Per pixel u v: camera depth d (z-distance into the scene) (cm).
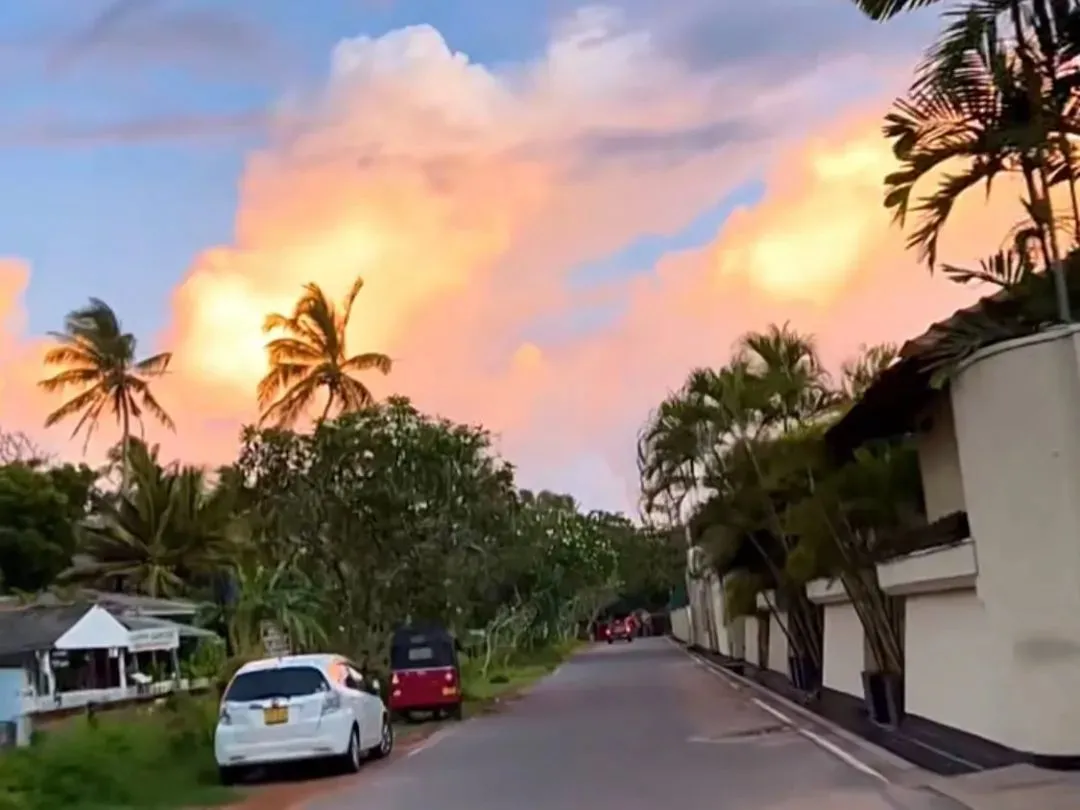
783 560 3080
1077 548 1391
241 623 3678
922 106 1435
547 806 1461
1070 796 1238
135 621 4778
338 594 3328
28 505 5312
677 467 3159
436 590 3331
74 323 6222
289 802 1681
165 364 6334
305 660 2017
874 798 1384
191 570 5812
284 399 5431
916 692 2008
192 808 1662
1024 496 1434
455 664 3092
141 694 4381
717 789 1527
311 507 3216
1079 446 1395
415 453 3262
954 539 1709
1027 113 1416
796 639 3175
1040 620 1423
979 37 1349
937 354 1587
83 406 6238
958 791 1343
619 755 1988
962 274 1527
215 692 2850
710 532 3203
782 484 2683
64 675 4559
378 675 3188
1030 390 1426
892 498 2322
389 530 3241
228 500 5416
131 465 5988
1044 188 1450
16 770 1631
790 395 2898
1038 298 1518
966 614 1717
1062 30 1399
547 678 4856
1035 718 1433
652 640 10488
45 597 4959
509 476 3778
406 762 2120
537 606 6825
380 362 5519
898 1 1385
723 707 2878
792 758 1812
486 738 2495
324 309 5453
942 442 2055
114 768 1758
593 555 8406
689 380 2970
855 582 2319
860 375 2822
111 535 5669
